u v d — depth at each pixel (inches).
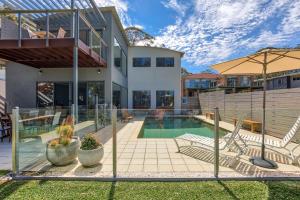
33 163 178.2
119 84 596.7
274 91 320.2
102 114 284.4
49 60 411.8
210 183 146.0
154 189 137.2
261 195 128.3
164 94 776.9
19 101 484.1
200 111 310.5
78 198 124.9
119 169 172.1
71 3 310.8
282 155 200.2
